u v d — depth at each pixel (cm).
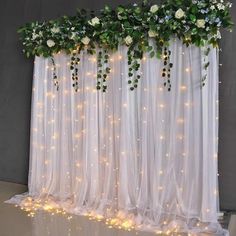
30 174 351
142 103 295
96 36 302
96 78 314
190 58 277
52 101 338
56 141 340
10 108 418
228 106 312
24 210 316
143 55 292
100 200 315
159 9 274
